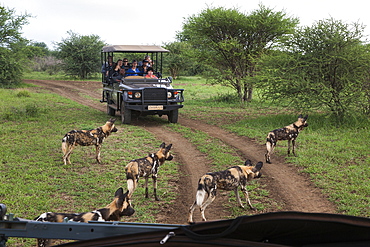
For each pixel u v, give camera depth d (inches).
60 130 562.6
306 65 618.8
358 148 453.1
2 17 1439.5
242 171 275.0
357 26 613.9
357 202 289.4
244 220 86.5
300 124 425.4
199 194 245.8
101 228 101.2
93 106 903.7
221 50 1009.5
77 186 326.0
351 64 589.6
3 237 103.8
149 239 91.0
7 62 1379.2
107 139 516.1
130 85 642.8
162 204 292.8
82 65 1942.7
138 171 281.0
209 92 1305.4
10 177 345.1
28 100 960.3
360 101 596.7
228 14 950.4
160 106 625.9
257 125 629.6
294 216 85.8
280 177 362.6
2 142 480.7
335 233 88.1
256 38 997.8
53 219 175.8
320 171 370.6
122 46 679.1
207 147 482.3
